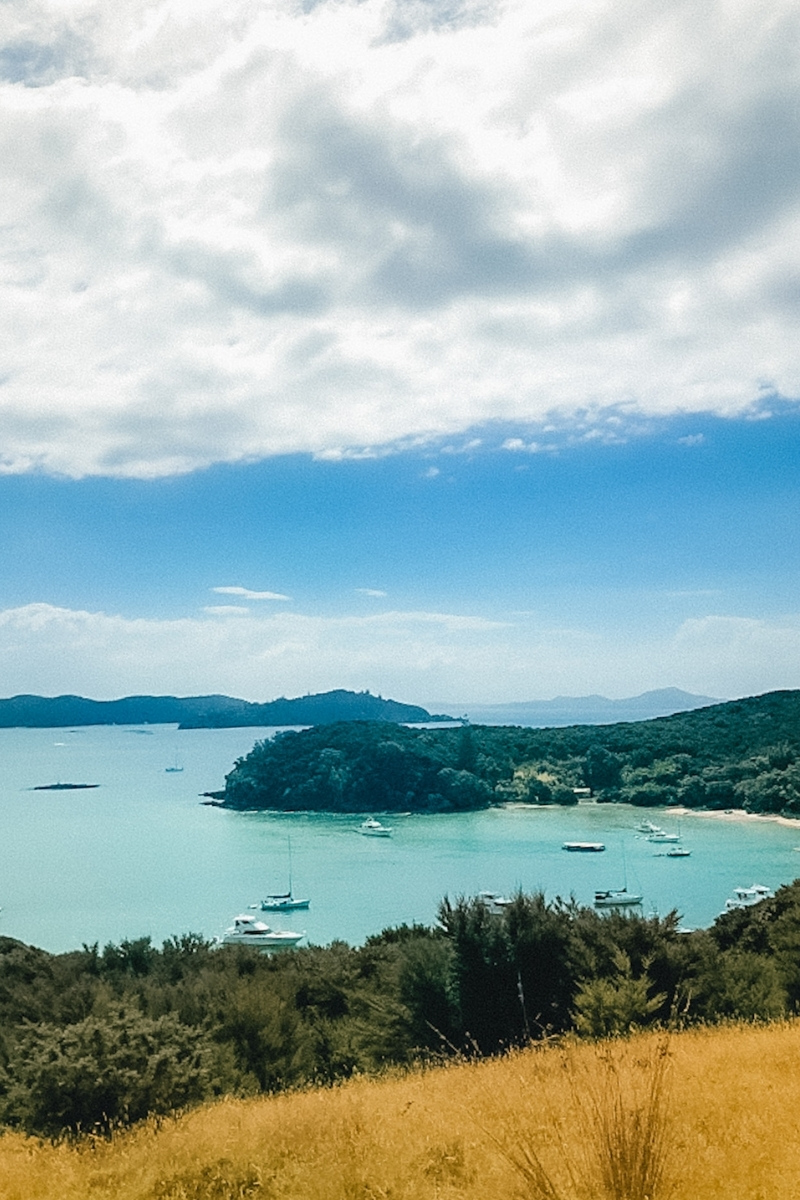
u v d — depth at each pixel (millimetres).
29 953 33875
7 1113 11703
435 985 21578
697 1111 7051
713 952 23000
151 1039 12195
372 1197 5875
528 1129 6281
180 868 146125
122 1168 7707
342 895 120688
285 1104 9984
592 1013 17891
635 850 152875
